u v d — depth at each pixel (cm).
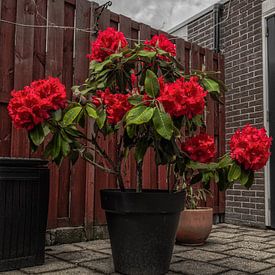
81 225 294
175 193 195
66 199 289
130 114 166
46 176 221
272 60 371
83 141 296
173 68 210
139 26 345
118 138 316
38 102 173
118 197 191
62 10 291
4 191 202
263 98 376
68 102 192
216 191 404
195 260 235
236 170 182
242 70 404
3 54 260
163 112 166
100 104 197
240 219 391
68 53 297
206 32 457
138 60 201
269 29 376
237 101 407
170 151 186
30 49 272
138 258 190
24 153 265
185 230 278
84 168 299
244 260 235
